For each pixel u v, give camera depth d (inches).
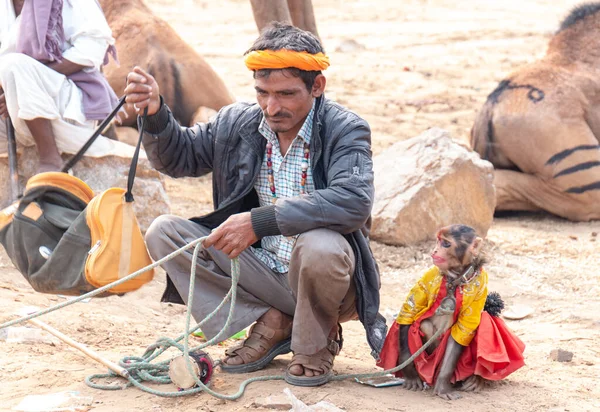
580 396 239.0
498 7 1208.8
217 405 216.1
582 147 496.4
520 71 531.5
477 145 530.3
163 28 526.6
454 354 230.1
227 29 1085.1
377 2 1251.2
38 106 320.2
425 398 228.2
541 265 415.5
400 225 414.0
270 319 240.1
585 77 511.8
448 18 1128.2
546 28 1053.8
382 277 390.9
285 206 217.0
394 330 237.3
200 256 233.6
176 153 236.8
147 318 308.7
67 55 329.1
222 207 235.6
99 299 317.4
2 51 328.8
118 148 364.8
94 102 337.1
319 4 1235.9
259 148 234.5
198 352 229.8
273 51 216.2
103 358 237.0
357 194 219.5
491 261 417.4
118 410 212.8
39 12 320.8
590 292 379.2
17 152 346.0
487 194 439.8
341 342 249.0
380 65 864.3
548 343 300.8
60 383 231.5
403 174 429.4
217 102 526.9
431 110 713.0
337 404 215.9
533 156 502.6
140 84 224.5
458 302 227.9
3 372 238.4
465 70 851.4
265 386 227.0
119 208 226.4
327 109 233.0
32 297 306.0
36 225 231.9
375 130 647.8
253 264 235.0
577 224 502.6
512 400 231.1
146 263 229.9
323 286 218.1
